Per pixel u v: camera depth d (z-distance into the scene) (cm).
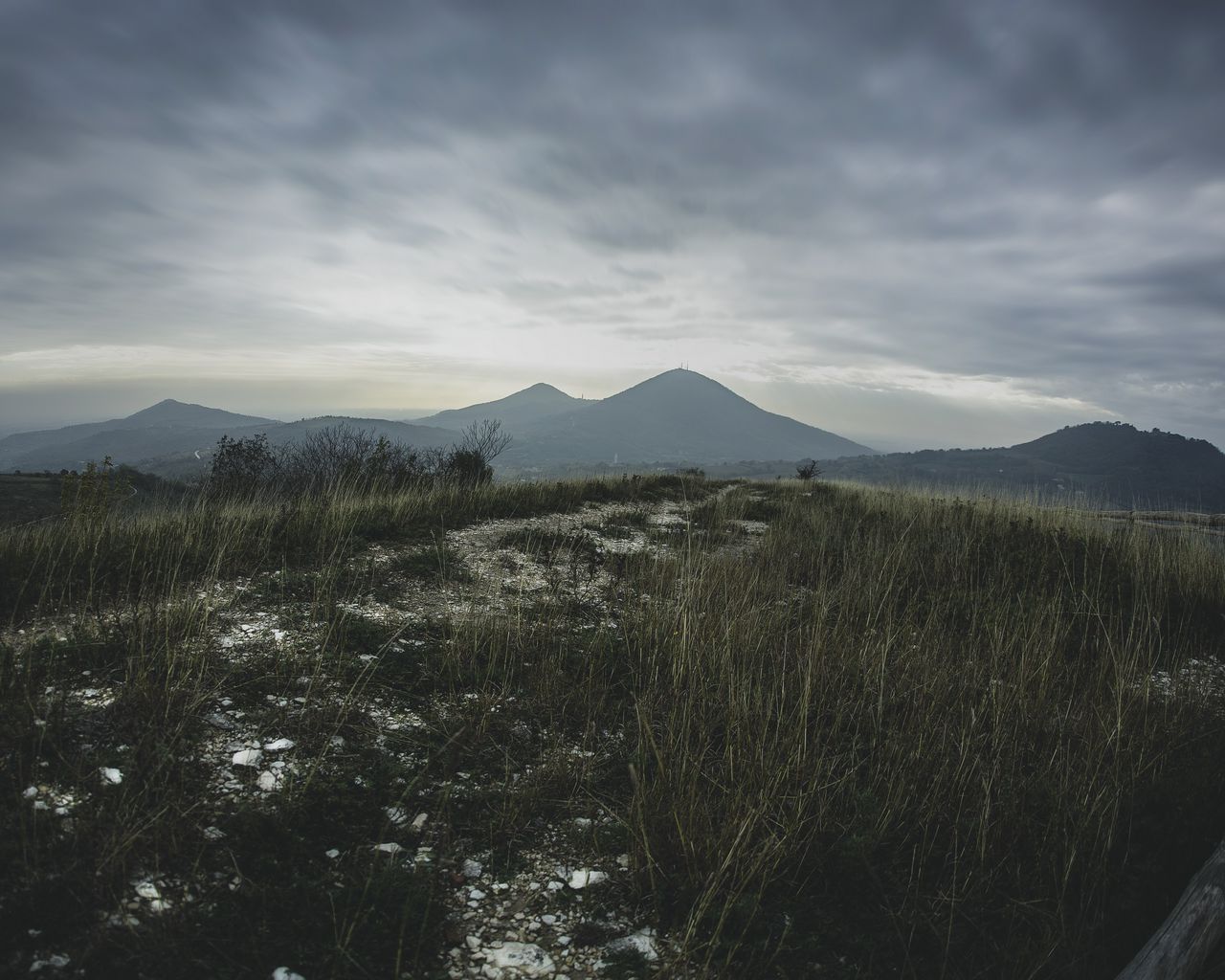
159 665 392
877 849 318
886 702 453
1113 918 288
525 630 552
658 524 1198
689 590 586
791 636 554
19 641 421
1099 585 735
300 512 822
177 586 552
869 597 672
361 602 589
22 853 243
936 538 993
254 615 519
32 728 311
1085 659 592
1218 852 297
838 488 1984
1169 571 816
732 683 416
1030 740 421
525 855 305
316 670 421
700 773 346
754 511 1452
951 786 355
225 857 267
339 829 299
